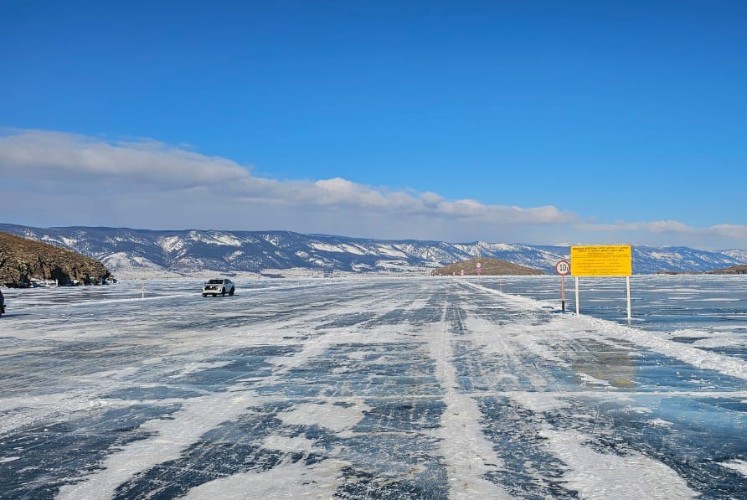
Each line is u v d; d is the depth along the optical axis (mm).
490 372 12422
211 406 9508
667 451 6957
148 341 18547
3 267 78125
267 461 6680
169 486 5906
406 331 20766
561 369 12727
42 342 18484
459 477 6094
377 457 6785
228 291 51281
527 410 9039
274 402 9773
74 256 101938
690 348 15234
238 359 14633
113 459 6801
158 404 9680
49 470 6430
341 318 26469
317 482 5980
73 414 9023
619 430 7883
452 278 129375
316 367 13336
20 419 8711
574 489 5730
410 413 8914
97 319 27234
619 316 26516
